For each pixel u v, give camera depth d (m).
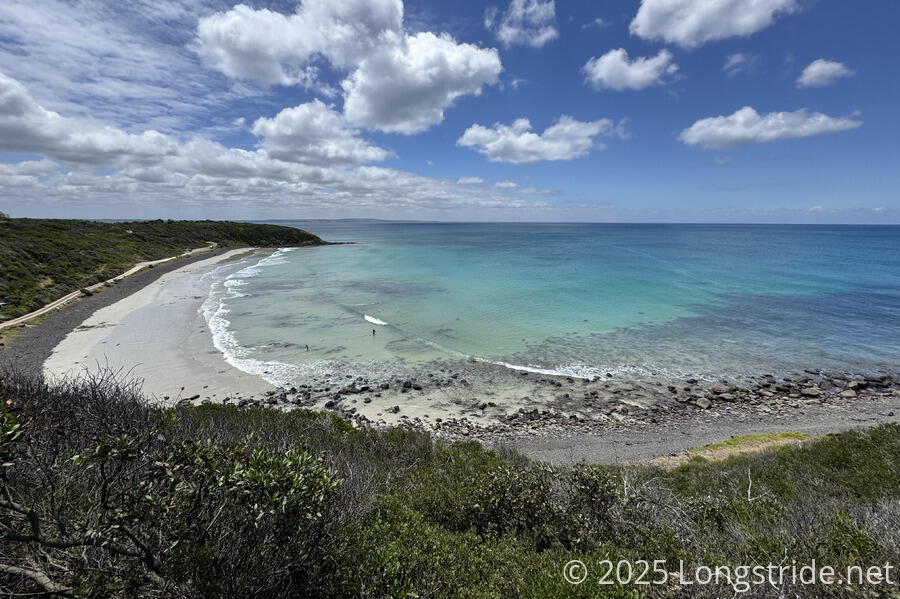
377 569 3.40
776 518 5.54
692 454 11.82
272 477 2.88
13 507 2.35
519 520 5.48
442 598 3.41
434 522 5.42
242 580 2.78
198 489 2.76
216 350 22.66
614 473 8.28
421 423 15.06
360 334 25.80
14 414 3.04
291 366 20.53
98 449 2.57
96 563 2.71
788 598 3.45
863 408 16.45
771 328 26.48
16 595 2.62
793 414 15.98
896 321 27.72
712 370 20.28
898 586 3.42
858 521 5.02
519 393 17.80
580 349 23.06
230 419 10.41
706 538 4.99
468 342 24.30
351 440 9.90
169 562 2.59
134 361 20.56
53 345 22.73
